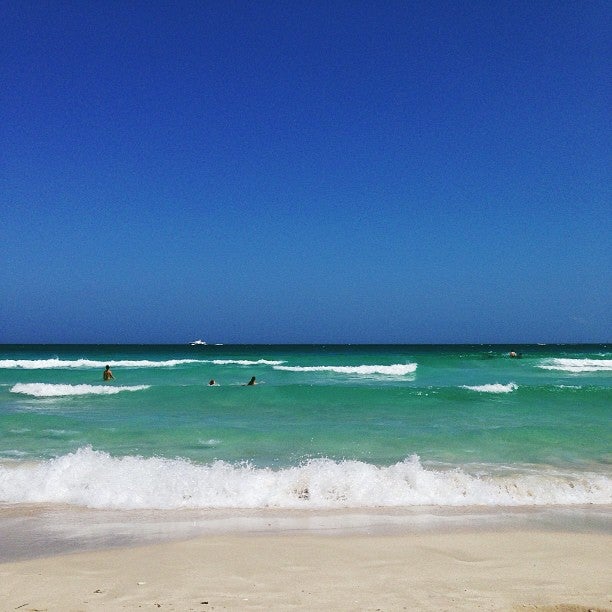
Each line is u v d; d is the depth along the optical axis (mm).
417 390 19672
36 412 16375
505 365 38094
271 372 31812
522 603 4660
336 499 8484
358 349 102312
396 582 5211
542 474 9891
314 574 5426
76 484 8883
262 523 7352
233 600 4699
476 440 12375
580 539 6703
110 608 4500
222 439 12367
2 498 8391
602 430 13445
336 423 14547
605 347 128750
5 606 4551
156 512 7824
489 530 7094
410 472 9469
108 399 18781
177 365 37719
